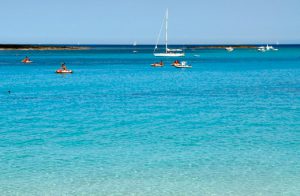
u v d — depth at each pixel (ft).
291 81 265.75
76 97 187.42
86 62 511.40
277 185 72.54
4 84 247.29
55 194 68.90
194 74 326.85
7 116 136.05
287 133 110.22
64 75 315.78
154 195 68.59
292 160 85.81
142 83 254.06
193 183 73.41
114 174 77.77
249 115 138.21
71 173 78.38
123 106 159.22
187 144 98.68
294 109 151.02
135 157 88.12
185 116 136.26
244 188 71.31
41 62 505.66
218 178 75.77
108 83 254.68
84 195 68.59
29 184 73.00
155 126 119.65
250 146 96.73
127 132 111.65
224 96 190.08
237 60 559.79
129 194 68.95
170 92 206.28
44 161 85.30
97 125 120.98
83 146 96.78
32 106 159.12
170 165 82.89
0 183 73.26
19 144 98.43
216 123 124.06
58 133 110.32
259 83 252.83
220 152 91.71
